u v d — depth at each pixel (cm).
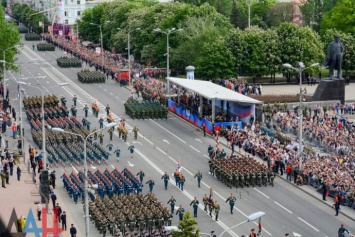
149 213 15138
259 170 18062
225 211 16438
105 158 19850
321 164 18138
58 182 18350
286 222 15875
